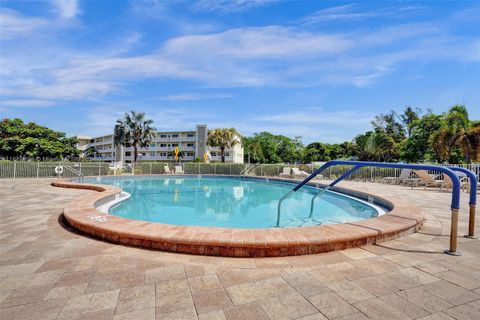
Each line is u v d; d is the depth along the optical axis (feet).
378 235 12.02
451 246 10.64
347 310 6.50
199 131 170.30
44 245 11.83
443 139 52.08
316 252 10.73
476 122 51.83
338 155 177.99
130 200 33.12
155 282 8.11
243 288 7.72
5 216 18.25
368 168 53.93
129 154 180.24
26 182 46.42
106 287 7.76
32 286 7.81
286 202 31.96
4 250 11.14
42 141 121.19
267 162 195.93
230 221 22.47
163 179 67.15
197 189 45.70
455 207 10.55
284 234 11.37
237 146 177.68
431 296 7.20
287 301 6.97
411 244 11.91
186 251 10.82
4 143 110.83
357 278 8.38
